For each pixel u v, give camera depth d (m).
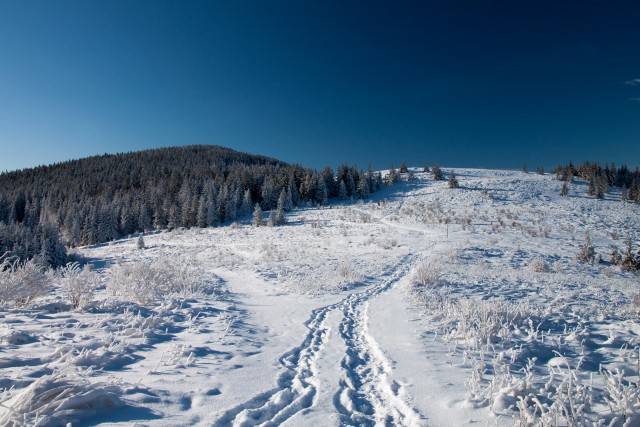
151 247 41.97
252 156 167.75
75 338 5.10
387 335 6.74
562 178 82.19
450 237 33.53
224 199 63.81
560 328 6.85
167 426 2.91
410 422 3.37
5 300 6.83
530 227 39.31
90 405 3.02
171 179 83.44
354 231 40.22
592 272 18.81
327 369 4.93
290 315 8.66
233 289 12.92
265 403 3.66
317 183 75.19
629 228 40.62
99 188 93.19
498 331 6.27
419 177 93.31
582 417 2.65
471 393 3.73
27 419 2.65
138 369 4.22
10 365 3.81
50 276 8.77
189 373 4.23
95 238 57.47
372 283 14.30
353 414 3.56
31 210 73.75
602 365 4.79
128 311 7.31
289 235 41.34
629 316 7.89
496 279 13.91
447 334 6.45
